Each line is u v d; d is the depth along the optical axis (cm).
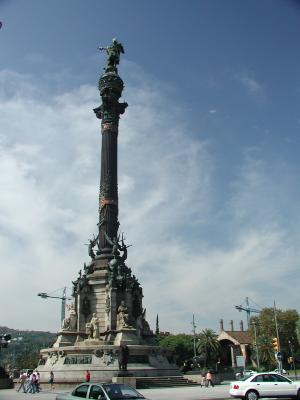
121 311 6369
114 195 7269
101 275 6706
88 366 5659
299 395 3544
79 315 6538
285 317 14000
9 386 5728
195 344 14325
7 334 4559
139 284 6988
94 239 7200
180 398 3734
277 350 6675
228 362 16888
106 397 2116
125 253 7056
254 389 3538
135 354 5916
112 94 7700
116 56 8069
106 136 7562
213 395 4059
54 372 5719
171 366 6216
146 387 5278
